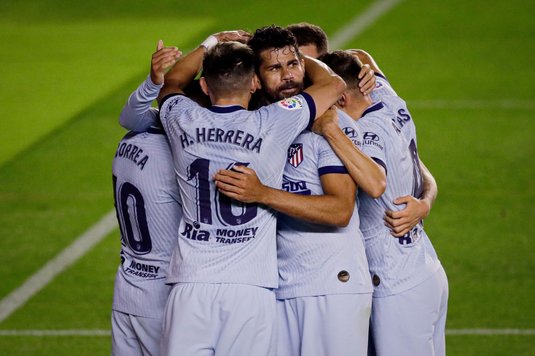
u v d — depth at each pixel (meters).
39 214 32.28
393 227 16.67
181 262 15.66
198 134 15.41
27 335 24.31
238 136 15.25
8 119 41.69
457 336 23.97
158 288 17.20
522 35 51.44
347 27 53.28
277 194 15.18
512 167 35.75
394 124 17.08
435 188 18.11
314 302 16.03
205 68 15.62
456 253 29.06
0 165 36.69
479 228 30.83
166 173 16.88
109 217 32.00
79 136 39.47
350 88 16.78
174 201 17.02
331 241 16.08
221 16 55.00
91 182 35.00
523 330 24.25
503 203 32.75
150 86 15.93
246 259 15.45
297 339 16.27
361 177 15.42
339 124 16.09
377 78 18.55
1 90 45.38
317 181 16.00
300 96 15.63
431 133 39.28
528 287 26.72
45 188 34.53
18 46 51.72
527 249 29.25
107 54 49.91
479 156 36.84
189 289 15.45
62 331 24.55
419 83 45.38
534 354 22.88
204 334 15.35
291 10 55.94
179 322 15.38
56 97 44.28
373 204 16.84
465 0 57.22
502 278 27.34
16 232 30.86
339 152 15.47
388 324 16.95
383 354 17.05
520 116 40.97
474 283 27.08
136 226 17.16
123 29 53.62
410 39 51.34
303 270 16.11
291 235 16.20
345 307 15.91
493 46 50.03
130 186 17.06
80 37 52.75
